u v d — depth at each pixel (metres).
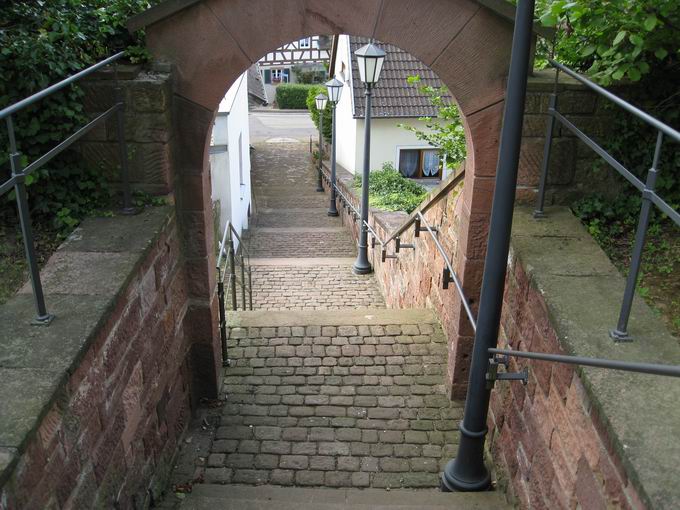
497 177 3.14
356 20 4.02
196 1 3.89
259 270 11.40
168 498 3.99
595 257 3.61
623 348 2.70
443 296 6.10
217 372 5.12
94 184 4.08
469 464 3.95
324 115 24.86
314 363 5.62
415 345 5.92
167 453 4.19
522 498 3.57
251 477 4.28
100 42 4.15
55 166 3.99
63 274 3.23
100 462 2.94
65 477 2.52
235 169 14.12
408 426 4.82
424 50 4.07
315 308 9.57
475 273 4.64
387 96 18.08
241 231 15.33
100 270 3.28
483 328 3.47
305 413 4.95
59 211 3.94
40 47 3.63
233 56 4.07
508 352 3.19
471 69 4.08
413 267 7.65
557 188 4.39
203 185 4.40
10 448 2.04
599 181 4.38
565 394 2.90
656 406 2.36
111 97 3.98
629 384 2.47
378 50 9.70
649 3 3.70
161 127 4.00
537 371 3.35
